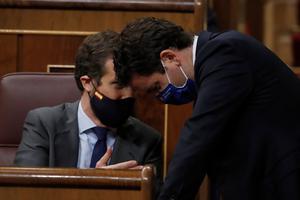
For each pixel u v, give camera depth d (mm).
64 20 10016
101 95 7938
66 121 8211
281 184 6801
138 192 6188
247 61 6840
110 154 7922
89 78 7980
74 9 10000
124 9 9961
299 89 7059
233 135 6910
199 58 6871
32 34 10023
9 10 10016
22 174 6199
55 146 8086
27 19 10016
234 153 6902
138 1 9922
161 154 8477
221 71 6750
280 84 6941
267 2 27641
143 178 6141
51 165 8016
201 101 6738
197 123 6719
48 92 9008
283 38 29328
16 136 8914
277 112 6898
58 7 9984
